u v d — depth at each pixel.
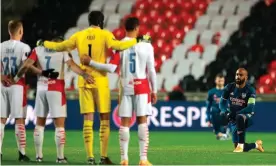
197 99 68.00
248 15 79.50
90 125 31.36
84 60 30.56
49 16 81.62
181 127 62.28
